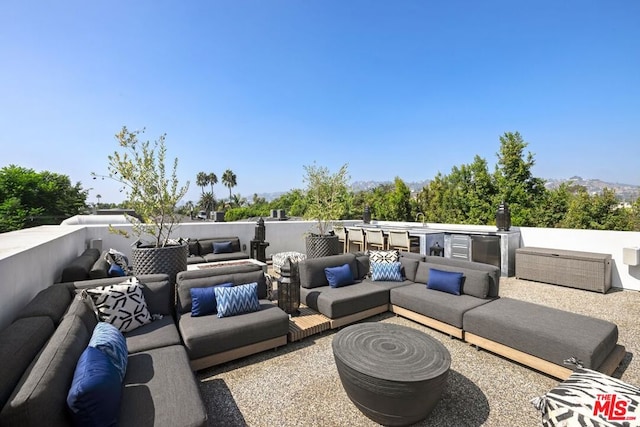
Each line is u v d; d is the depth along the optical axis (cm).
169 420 132
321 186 537
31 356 142
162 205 317
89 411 115
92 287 251
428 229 691
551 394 147
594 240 512
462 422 182
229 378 232
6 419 96
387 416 173
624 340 295
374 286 374
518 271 543
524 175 1006
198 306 271
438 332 317
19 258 214
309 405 199
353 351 196
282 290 333
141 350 204
